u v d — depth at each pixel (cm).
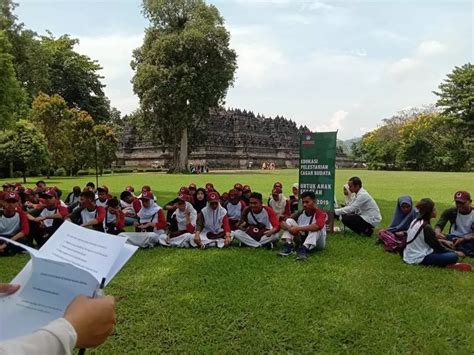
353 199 1208
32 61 4416
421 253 784
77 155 4488
